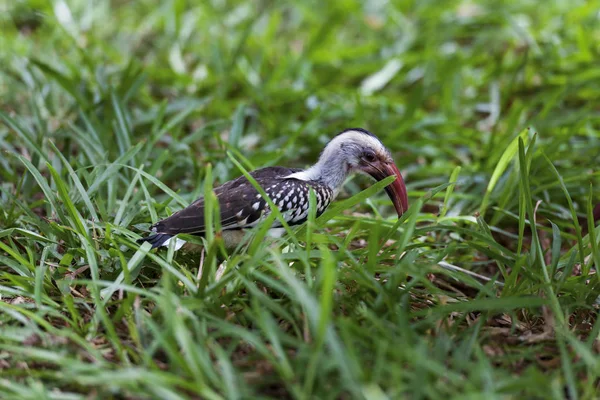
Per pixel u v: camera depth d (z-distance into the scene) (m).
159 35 12.58
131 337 5.25
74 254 6.14
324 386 4.46
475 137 9.62
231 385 4.33
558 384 4.50
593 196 8.05
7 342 5.08
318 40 11.73
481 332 5.50
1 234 6.15
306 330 5.05
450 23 12.45
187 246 6.31
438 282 6.71
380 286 5.41
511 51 11.59
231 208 6.30
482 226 6.55
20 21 12.60
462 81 10.93
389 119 9.81
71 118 9.24
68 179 7.56
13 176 7.75
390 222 6.84
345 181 7.24
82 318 5.61
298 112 9.95
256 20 12.93
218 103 9.95
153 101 10.30
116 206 7.05
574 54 10.92
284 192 6.51
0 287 5.62
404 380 4.57
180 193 7.94
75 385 4.71
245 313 5.41
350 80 11.49
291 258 5.58
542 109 10.13
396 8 13.23
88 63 9.76
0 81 10.02
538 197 7.97
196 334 5.02
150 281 6.01
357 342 4.91
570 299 5.82
